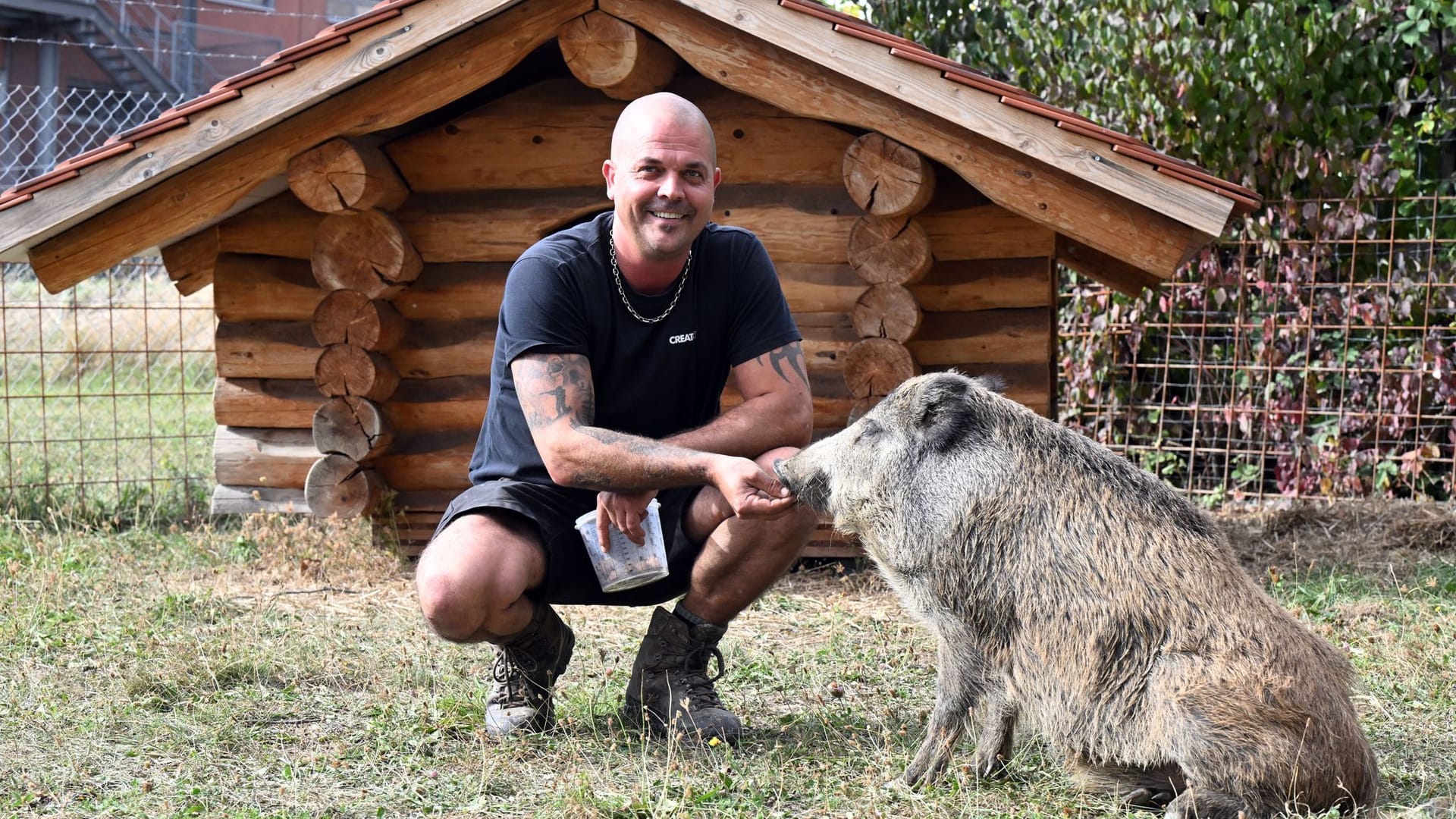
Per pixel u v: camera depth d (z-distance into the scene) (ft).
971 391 12.52
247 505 24.54
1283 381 29.94
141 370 42.70
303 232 23.65
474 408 23.58
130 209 22.13
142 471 30.89
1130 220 20.29
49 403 38.91
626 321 13.60
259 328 23.98
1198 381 30.17
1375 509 26.63
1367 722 14.52
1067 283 31.86
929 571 12.33
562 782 12.63
